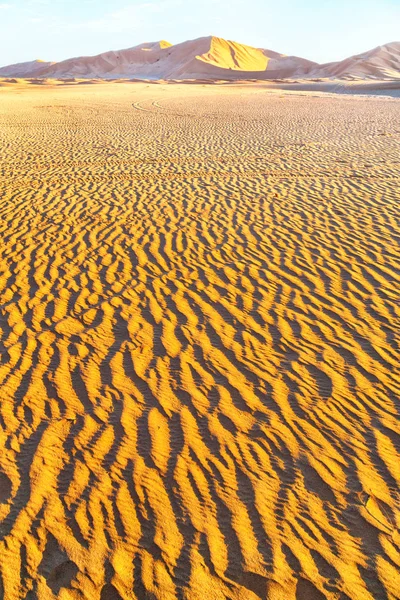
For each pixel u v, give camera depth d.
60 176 11.16
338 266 6.14
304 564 2.55
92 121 21.08
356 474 3.09
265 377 4.03
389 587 2.45
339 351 4.38
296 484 3.02
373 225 7.59
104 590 2.44
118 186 10.22
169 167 12.04
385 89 44.25
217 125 19.58
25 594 2.43
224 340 4.56
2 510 2.87
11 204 8.98
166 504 2.89
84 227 7.68
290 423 3.52
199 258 6.45
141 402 3.74
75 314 5.07
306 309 5.11
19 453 3.27
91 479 3.06
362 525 2.76
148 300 5.34
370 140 15.38
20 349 4.46
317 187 9.94
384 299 5.29
